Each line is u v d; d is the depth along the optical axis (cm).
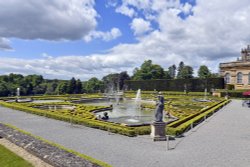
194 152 1534
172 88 9194
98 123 2291
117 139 1858
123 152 1516
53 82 12256
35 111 3166
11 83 10162
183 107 4219
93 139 1845
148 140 1841
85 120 2439
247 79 7638
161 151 1551
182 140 1842
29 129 2194
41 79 12481
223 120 2828
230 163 1341
